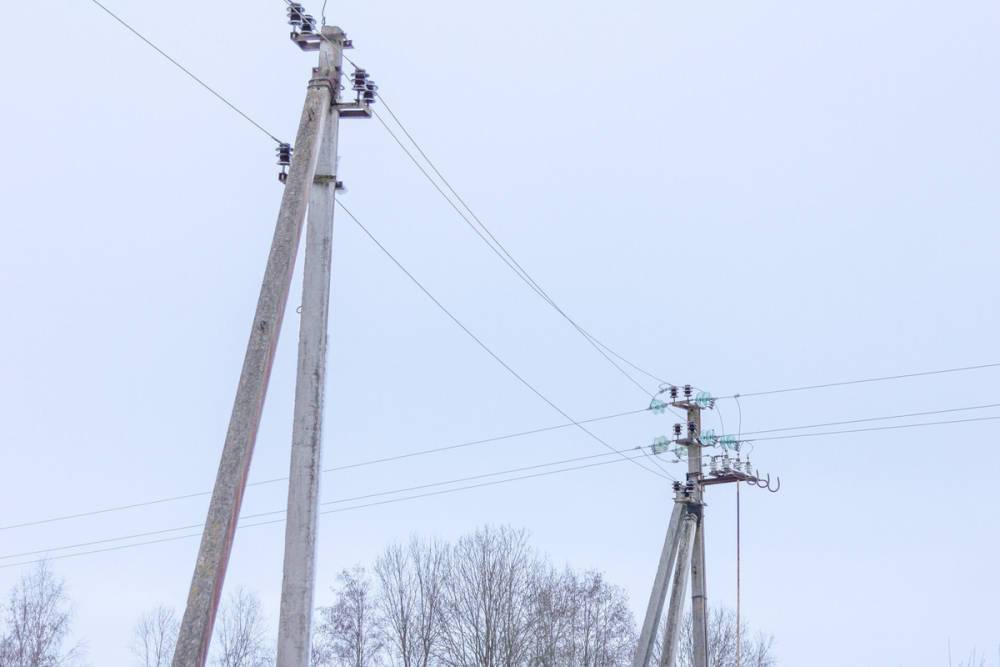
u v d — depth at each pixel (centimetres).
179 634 1177
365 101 1661
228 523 1230
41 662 4741
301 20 1662
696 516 3391
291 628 1469
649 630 3219
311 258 1617
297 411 1554
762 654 6269
